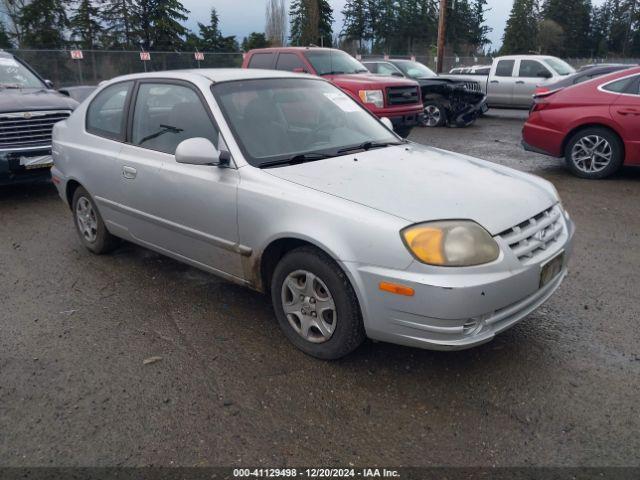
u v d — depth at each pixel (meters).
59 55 22.20
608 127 7.48
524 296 2.95
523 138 8.40
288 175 3.34
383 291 2.81
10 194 7.48
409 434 2.67
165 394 3.01
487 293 2.73
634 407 2.83
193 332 3.68
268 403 2.92
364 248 2.85
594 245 5.16
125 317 3.90
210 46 52.94
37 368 3.28
